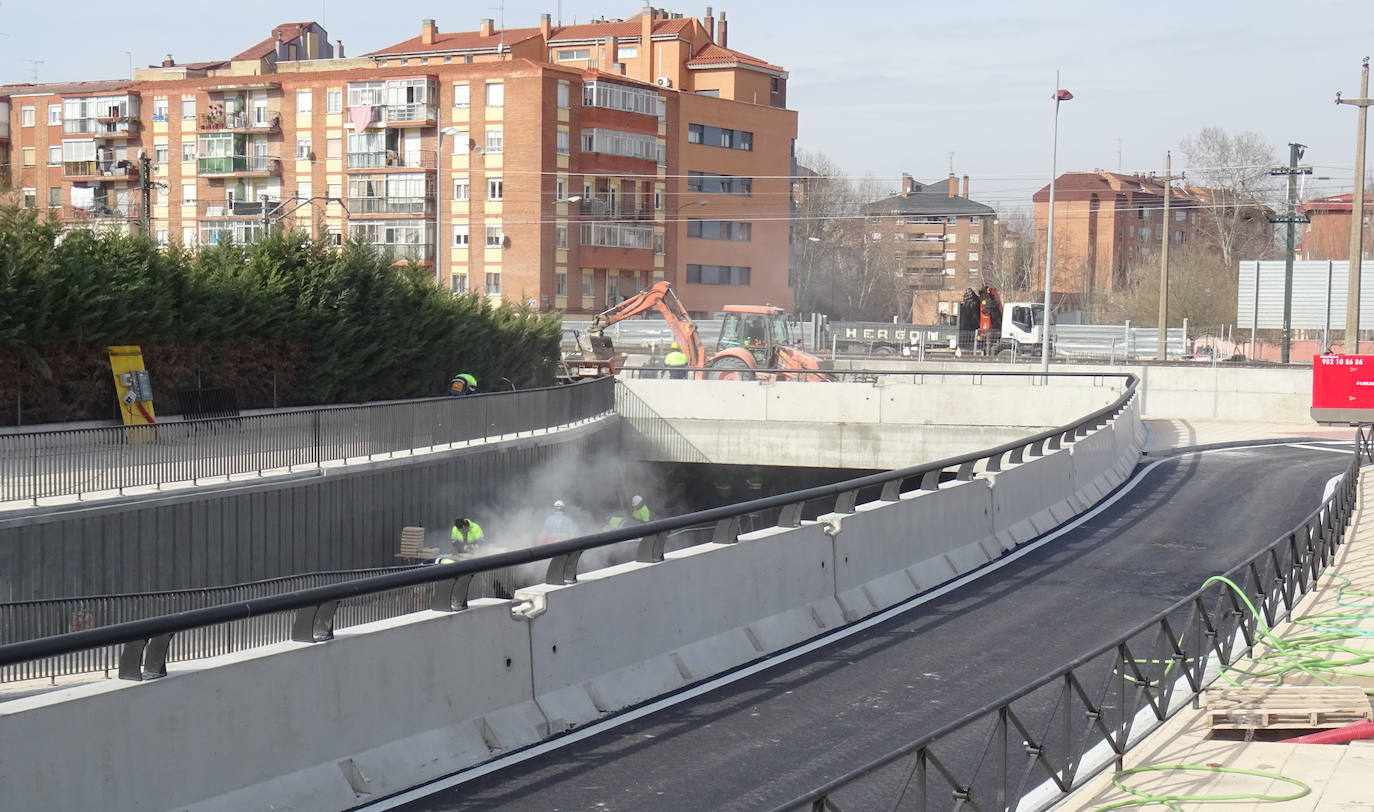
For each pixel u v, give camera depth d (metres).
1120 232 141.25
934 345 68.31
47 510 18.78
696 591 12.39
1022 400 36.88
